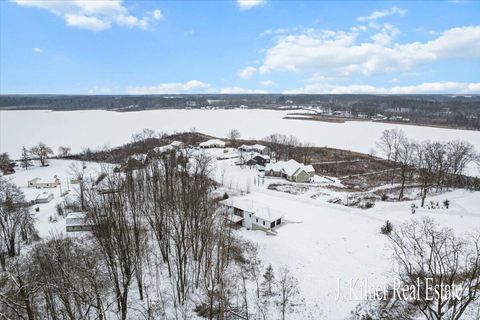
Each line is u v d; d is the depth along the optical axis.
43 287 22.92
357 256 40.00
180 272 29.62
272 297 31.80
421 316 26.27
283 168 84.56
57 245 26.69
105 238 27.45
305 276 35.81
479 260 29.45
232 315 28.84
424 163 82.12
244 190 70.75
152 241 39.03
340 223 51.16
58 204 63.09
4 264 33.25
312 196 67.06
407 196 64.25
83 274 24.45
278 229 49.12
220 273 33.62
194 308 29.53
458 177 73.12
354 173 88.50
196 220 34.66
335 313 29.38
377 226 49.25
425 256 34.94
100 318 21.28
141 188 50.44
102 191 42.09
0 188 54.62
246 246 42.81
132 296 29.69
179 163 69.44
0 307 21.75
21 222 45.84
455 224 46.12
